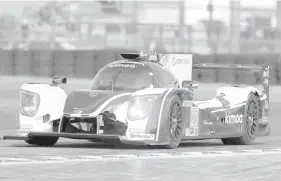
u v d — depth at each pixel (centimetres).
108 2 15738
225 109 3409
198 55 11706
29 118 3072
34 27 15925
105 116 2947
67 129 3031
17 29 16125
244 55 11294
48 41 15638
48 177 2055
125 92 3073
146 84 3169
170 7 14925
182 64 3572
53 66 13925
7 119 4906
